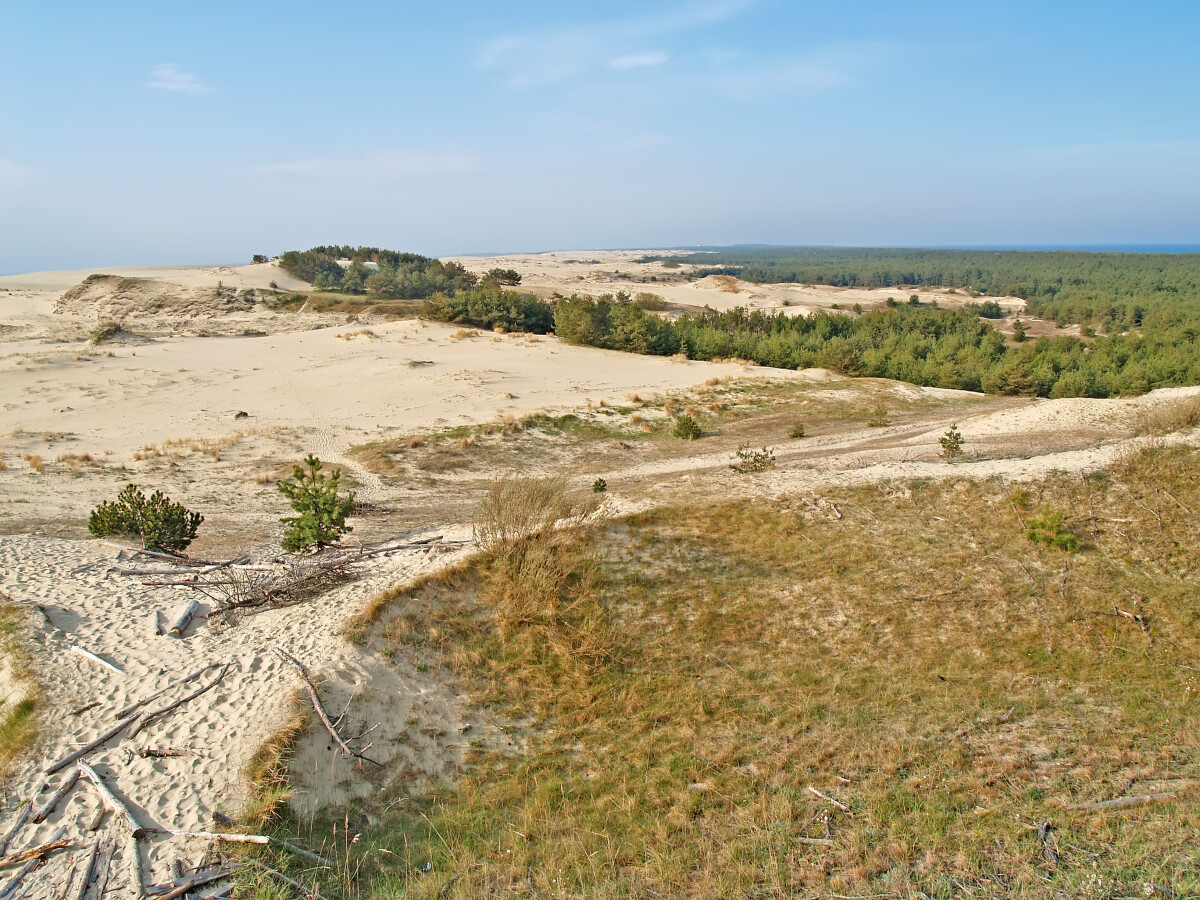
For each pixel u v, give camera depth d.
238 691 10.01
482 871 8.03
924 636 12.49
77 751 8.81
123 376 38.12
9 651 10.81
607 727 10.57
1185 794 8.66
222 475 23.92
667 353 52.56
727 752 9.94
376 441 28.66
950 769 9.43
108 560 14.80
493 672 11.48
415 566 13.66
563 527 14.81
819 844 8.22
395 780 9.32
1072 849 7.92
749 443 29.69
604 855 8.26
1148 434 20.89
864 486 17.23
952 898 7.31
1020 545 15.02
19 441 26.95
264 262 106.75
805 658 12.02
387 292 87.50
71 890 7.05
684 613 13.07
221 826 7.91
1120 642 12.20
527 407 34.16
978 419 30.72
